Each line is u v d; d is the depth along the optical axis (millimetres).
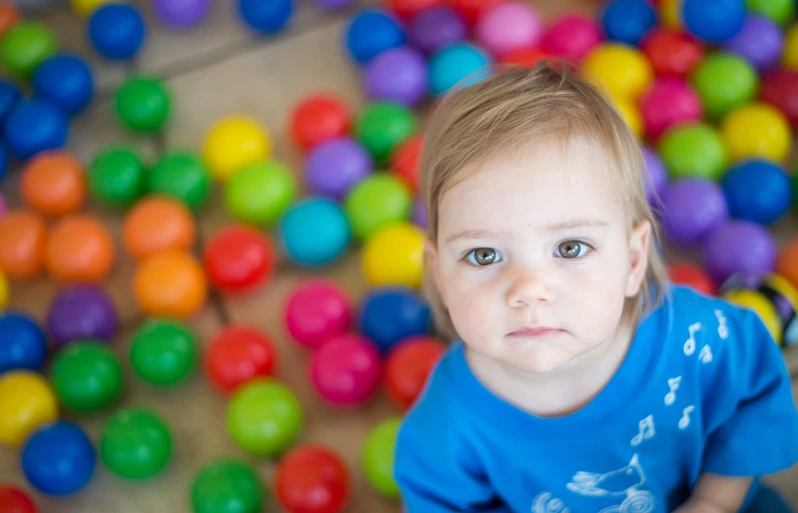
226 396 1461
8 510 1200
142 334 1423
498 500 954
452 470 875
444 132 806
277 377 1480
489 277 760
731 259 1383
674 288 907
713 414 893
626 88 1648
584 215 742
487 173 746
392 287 1438
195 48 1985
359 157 1634
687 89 1622
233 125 1703
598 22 1827
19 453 1383
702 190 1451
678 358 853
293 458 1252
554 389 835
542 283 736
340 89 1866
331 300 1434
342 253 1626
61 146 1778
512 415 850
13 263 1560
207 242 1668
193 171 1638
